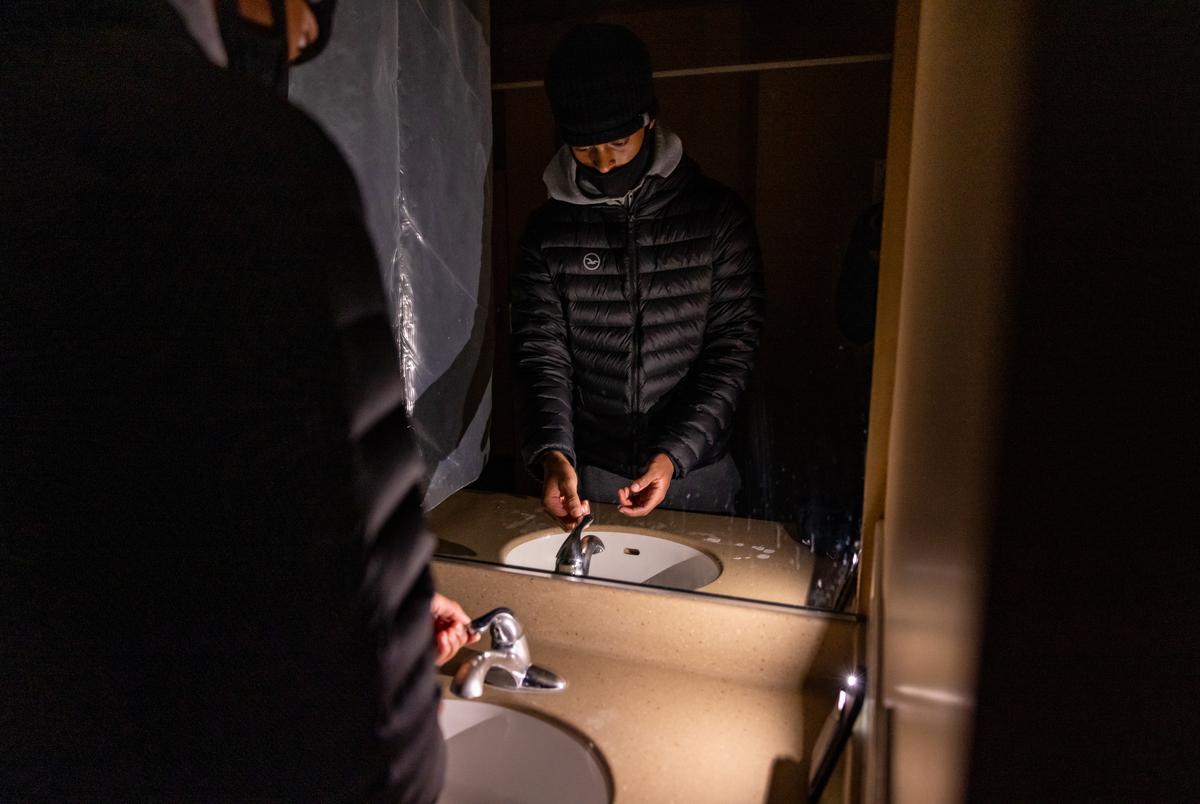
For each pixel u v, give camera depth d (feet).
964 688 0.66
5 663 1.21
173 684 1.18
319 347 1.09
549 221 2.92
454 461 3.30
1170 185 0.42
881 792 1.57
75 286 1.07
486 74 2.84
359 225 1.18
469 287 3.10
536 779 2.85
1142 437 0.45
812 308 2.74
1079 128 0.47
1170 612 0.46
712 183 2.71
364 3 2.85
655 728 2.81
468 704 3.01
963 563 0.73
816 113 2.57
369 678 1.21
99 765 1.24
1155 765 0.49
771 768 2.60
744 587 3.05
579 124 2.73
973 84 0.99
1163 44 0.42
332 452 1.11
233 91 1.11
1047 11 0.48
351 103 2.91
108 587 1.15
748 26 2.54
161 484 1.10
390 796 1.30
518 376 3.13
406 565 1.31
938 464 1.10
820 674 3.00
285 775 1.21
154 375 1.07
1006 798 0.56
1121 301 0.45
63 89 1.06
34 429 1.11
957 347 0.96
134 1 1.13
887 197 2.57
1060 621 0.51
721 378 2.89
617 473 3.10
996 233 0.65
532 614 3.34
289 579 1.12
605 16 2.64
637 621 3.19
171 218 1.04
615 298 2.93
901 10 2.41
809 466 2.88
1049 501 0.51
